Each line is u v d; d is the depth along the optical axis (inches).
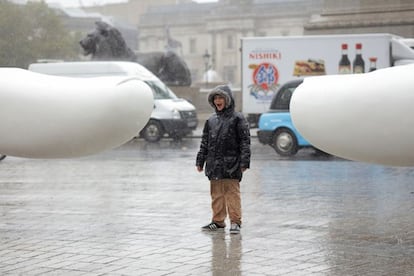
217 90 713.0
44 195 983.6
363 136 568.4
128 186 1062.4
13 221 792.3
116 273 560.4
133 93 612.1
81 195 978.7
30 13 5162.4
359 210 829.2
